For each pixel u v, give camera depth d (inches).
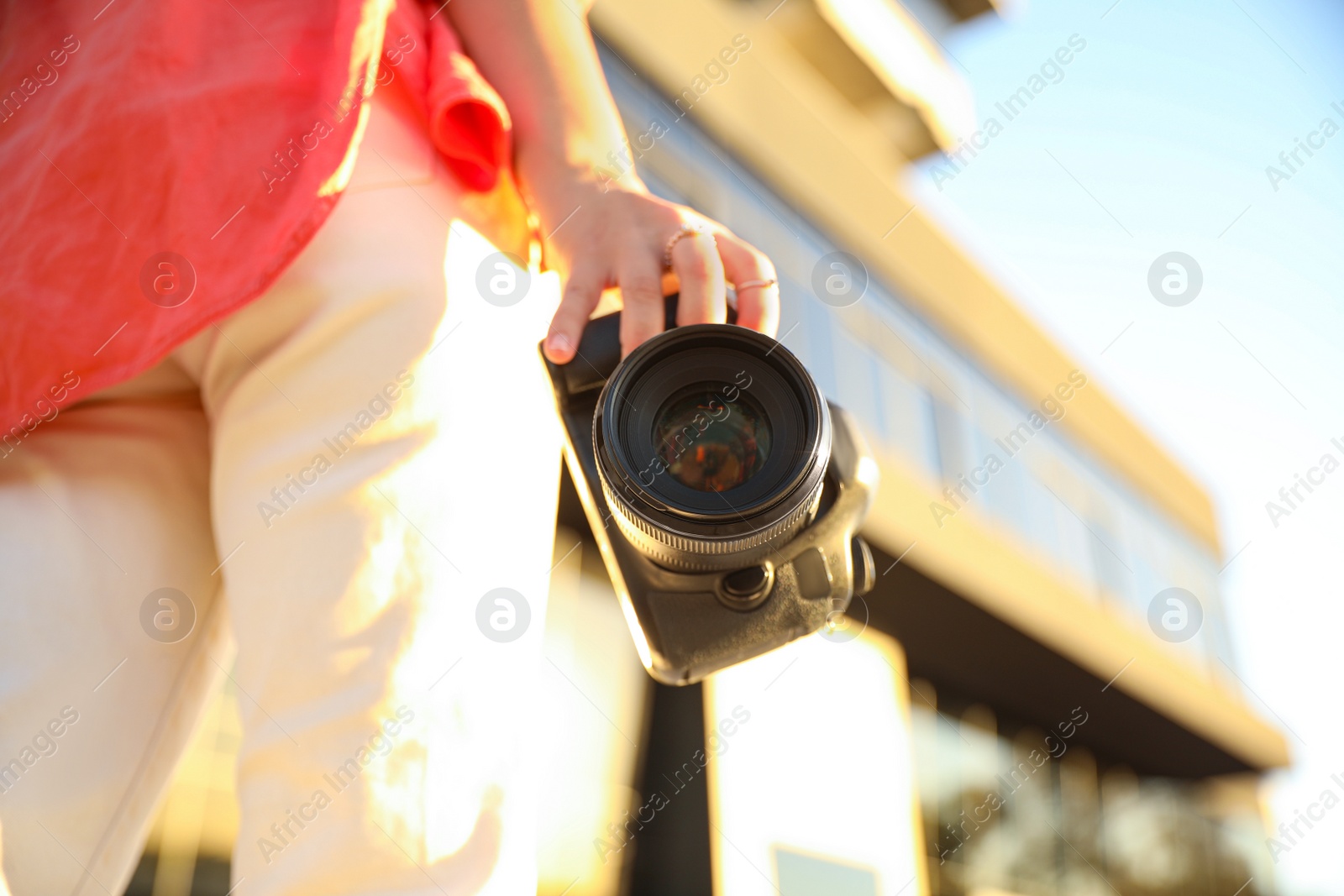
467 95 27.2
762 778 224.1
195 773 157.2
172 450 26.0
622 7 271.4
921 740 336.5
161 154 23.3
